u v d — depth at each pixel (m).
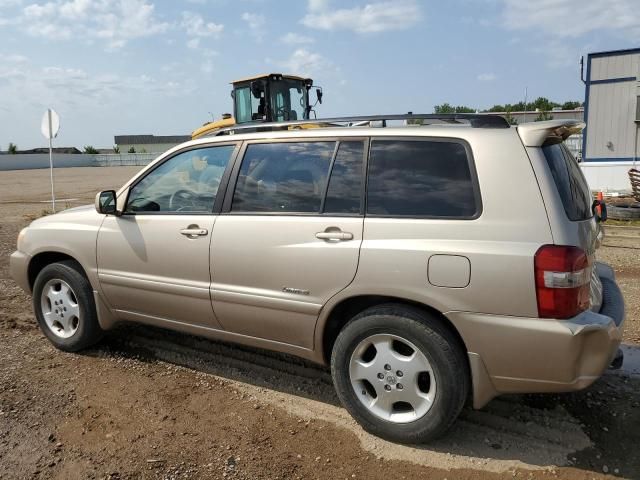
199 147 4.26
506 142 3.18
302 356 3.78
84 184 29.42
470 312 3.08
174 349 4.91
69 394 4.05
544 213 3.01
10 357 4.76
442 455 3.27
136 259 4.37
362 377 3.45
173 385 4.22
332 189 3.60
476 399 3.18
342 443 3.42
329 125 3.93
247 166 3.98
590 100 16.50
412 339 3.23
